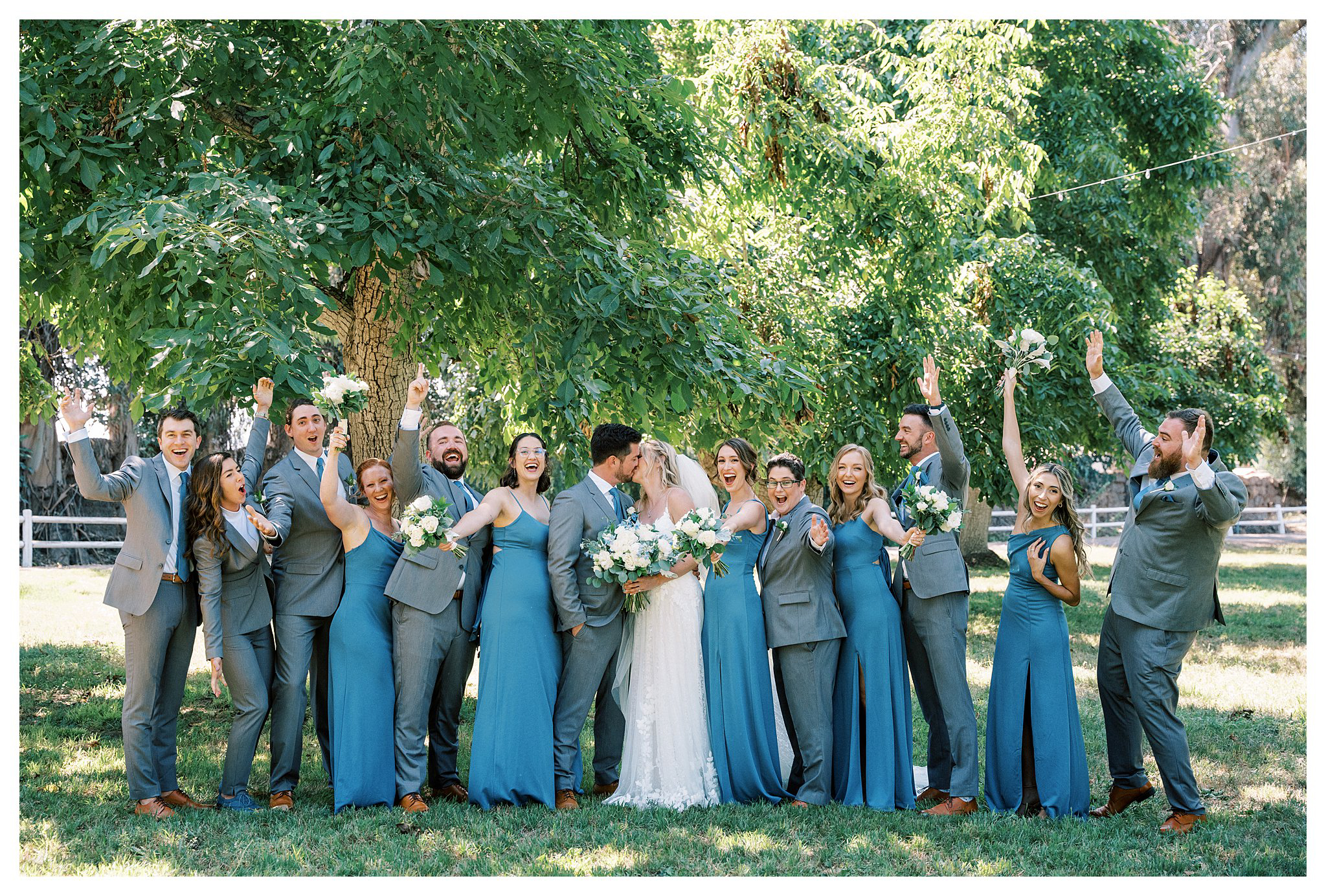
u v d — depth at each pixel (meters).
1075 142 13.11
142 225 4.99
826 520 4.92
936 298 10.41
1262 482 30.98
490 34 6.12
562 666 5.05
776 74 9.19
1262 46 24.25
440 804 4.90
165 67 5.82
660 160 7.84
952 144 10.42
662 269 6.62
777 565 5.03
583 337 6.08
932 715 5.14
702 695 5.05
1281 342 24.89
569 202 6.97
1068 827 4.63
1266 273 24.83
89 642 10.09
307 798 5.09
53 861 4.18
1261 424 15.44
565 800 4.94
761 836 4.49
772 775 5.05
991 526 27.02
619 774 5.36
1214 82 23.30
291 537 4.95
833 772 5.11
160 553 4.66
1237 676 8.64
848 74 10.98
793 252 10.24
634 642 5.09
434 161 6.30
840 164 9.30
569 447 7.14
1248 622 11.84
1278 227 24.12
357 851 4.29
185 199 5.27
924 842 4.45
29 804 4.97
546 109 6.53
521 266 6.20
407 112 5.83
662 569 4.75
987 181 11.18
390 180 5.99
